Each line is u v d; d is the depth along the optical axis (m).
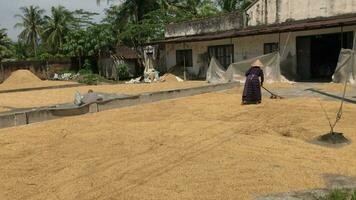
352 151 7.34
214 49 27.83
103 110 13.12
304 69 23.03
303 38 22.80
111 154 7.57
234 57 26.45
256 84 13.20
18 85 29.94
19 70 34.81
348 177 5.97
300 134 8.76
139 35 34.66
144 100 14.58
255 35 23.91
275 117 10.62
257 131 9.06
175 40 29.17
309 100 13.58
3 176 6.54
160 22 35.41
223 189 5.59
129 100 14.02
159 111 12.51
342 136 8.12
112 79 35.91
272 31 22.38
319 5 22.45
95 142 8.57
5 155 7.84
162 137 8.72
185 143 8.16
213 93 17.27
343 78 18.38
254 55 25.14
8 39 54.25
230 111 11.87
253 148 7.65
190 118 11.01
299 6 23.42
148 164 6.85
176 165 6.74
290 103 13.00
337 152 7.29
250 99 13.20
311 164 6.60
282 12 24.39
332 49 24.28
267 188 5.59
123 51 37.56
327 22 20.59
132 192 5.61
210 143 8.10
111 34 37.38
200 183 5.85
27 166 7.04
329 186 5.64
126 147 8.03
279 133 8.98
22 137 9.40
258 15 25.81
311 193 5.39
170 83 25.92
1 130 10.34
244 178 6.00
